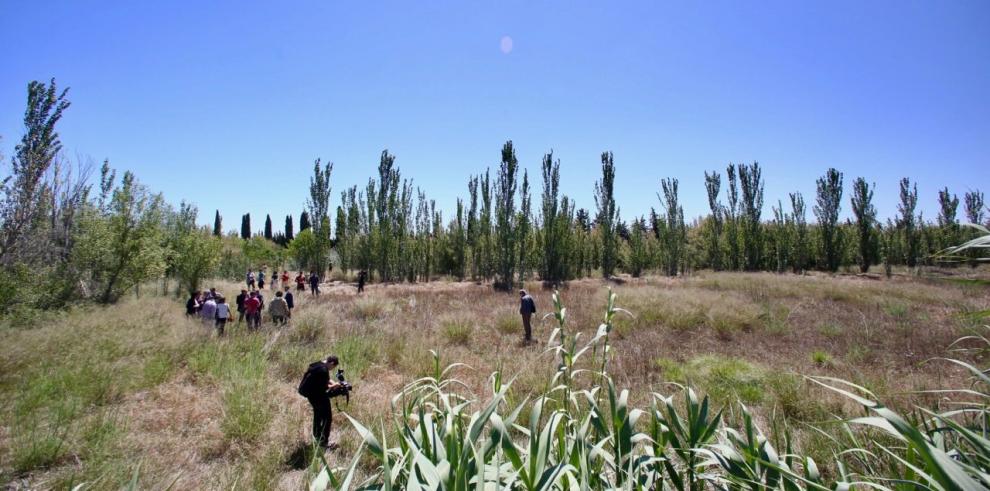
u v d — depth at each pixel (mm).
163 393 6480
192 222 25609
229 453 4723
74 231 15523
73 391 6121
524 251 29672
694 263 39625
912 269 30656
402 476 1970
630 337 10648
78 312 12047
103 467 4133
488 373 7504
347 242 36469
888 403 5035
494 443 1688
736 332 11102
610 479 2215
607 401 3895
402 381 7367
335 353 8578
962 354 7977
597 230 39562
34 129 12422
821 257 35188
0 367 6855
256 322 12859
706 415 2049
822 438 4027
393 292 23844
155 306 14383
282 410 5941
